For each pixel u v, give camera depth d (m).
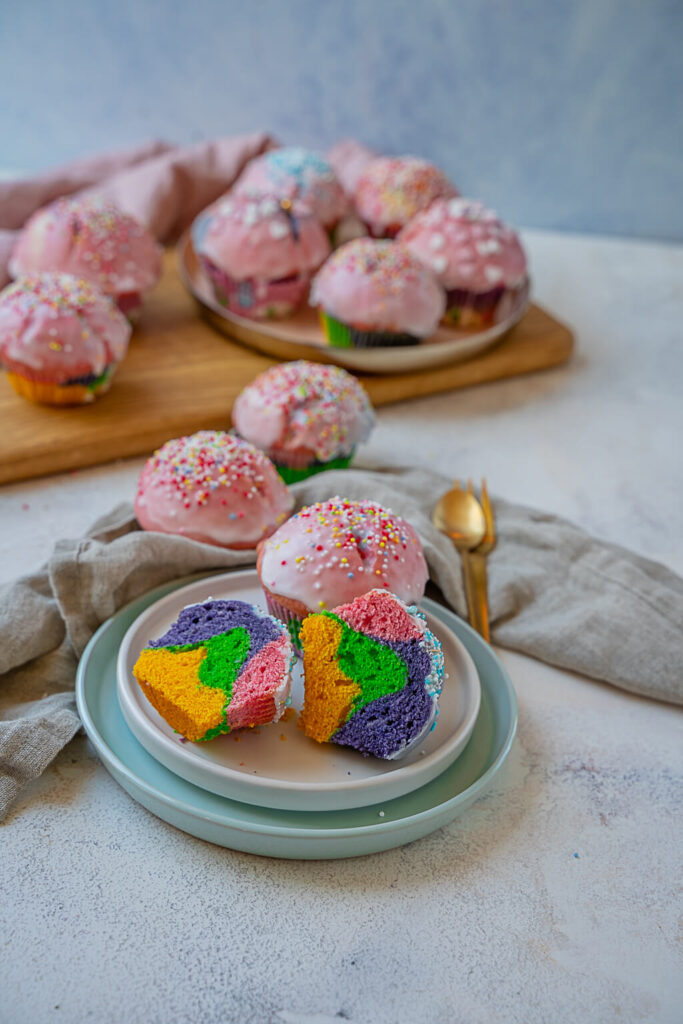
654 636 0.54
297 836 0.43
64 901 0.43
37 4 1.02
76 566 0.52
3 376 0.71
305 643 0.47
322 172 0.85
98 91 1.07
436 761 0.46
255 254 0.77
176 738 0.47
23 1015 0.40
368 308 0.73
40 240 0.75
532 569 0.57
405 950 0.43
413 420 0.73
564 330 0.81
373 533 0.50
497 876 0.45
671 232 1.03
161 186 0.88
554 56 0.95
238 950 0.42
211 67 1.03
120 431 0.66
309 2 0.97
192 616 0.49
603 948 0.43
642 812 0.48
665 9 0.91
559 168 1.01
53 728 0.47
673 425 0.75
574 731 0.51
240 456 0.57
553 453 0.71
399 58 0.98
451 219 0.79
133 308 0.77
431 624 0.52
